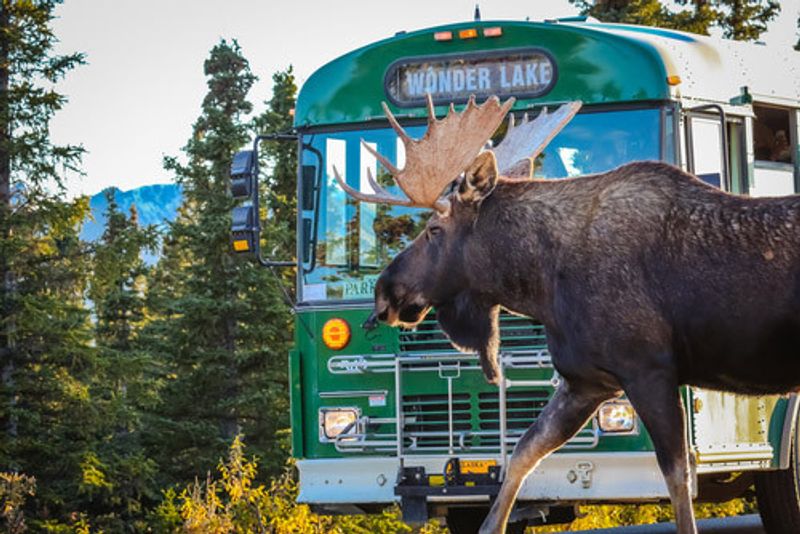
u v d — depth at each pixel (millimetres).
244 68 40594
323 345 11555
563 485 10867
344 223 11641
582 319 8359
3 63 30766
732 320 8008
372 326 9406
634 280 8219
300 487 11555
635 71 11094
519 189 8797
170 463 35844
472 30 11406
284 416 36250
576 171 11195
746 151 11844
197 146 37469
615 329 8250
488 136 8883
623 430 10773
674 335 8172
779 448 11492
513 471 9102
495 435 11055
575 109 9539
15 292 30234
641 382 8227
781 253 7930
